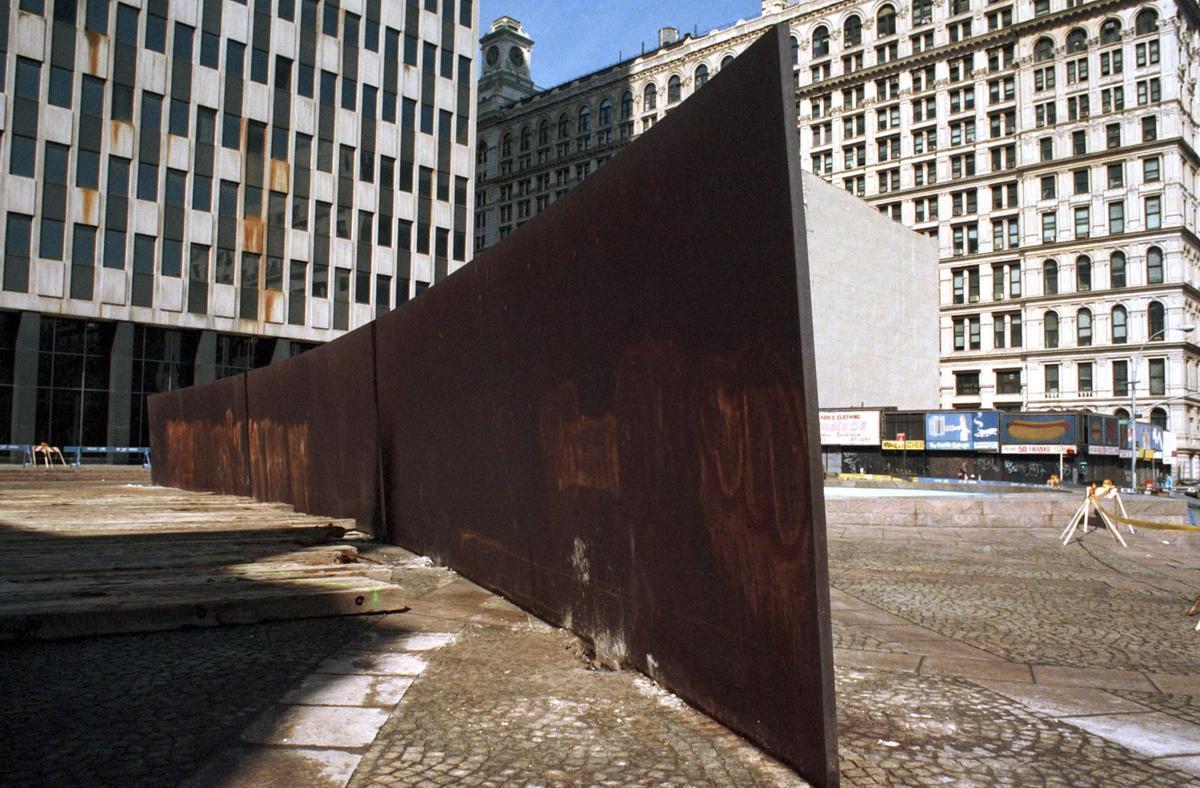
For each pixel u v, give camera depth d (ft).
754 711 11.02
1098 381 220.02
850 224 178.81
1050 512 45.03
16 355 103.45
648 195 13.46
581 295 16.17
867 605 22.67
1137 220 216.54
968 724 12.42
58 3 106.83
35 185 104.42
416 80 142.51
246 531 29.94
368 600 19.11
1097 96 223.92
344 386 34.24
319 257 129.08
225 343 121.19
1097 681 15.06
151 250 113.29
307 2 129.18
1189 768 10.75
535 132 338.34
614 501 15.24
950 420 158.20
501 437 20.83
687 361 12.46
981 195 242.58
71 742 10.87
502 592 21.02
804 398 9.55
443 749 10.77
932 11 251.39
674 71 296.10
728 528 11.60
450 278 23.99
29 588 18.88
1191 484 198.18
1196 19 229.66
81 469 90.63
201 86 118.01
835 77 267.80
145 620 17.12
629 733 11.47
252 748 10.72
